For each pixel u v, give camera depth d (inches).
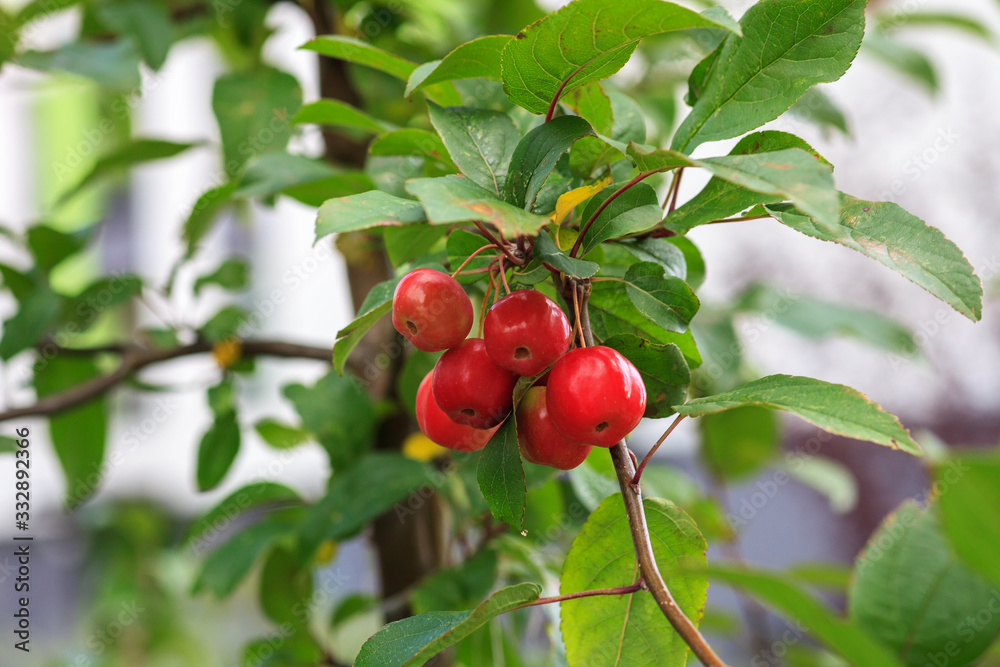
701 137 17.4
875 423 15.4
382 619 25.1
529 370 16.6
